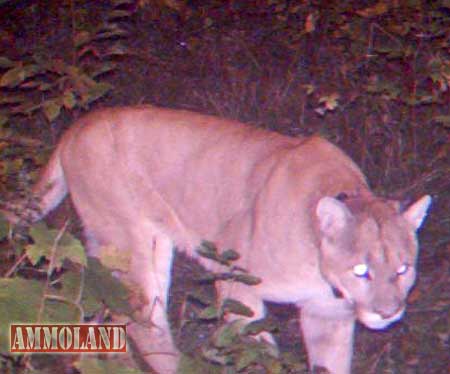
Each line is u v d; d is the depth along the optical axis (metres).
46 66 7.57
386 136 10.70
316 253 6.79
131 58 12.99
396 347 8.09
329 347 7.30
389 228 6.47
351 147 10.70
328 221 6.57
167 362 7.75
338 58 12.20
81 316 4.45
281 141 7.40
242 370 6.32
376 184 10.20
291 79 11.96
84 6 13.57
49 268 4.57
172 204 7.71
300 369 6.27
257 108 11.73
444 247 9.23
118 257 5.32
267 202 7.06
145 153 7.71
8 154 7.51
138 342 7.80
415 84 10.36
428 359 7.98
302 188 6.95
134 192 7.77
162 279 7.98
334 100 9.61
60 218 8.84
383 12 10.88
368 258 6.42
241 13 14.03
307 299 7.10
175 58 13.23
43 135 10.81
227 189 7.42
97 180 7.79
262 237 7.04
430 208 9.73
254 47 13.23
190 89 12.57
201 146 7.57
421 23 11.15
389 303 6.39
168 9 14.27
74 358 5.18
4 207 6.61
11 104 10.61
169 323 8.26
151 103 12.34
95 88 7.62
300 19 13.14
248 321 7.12
